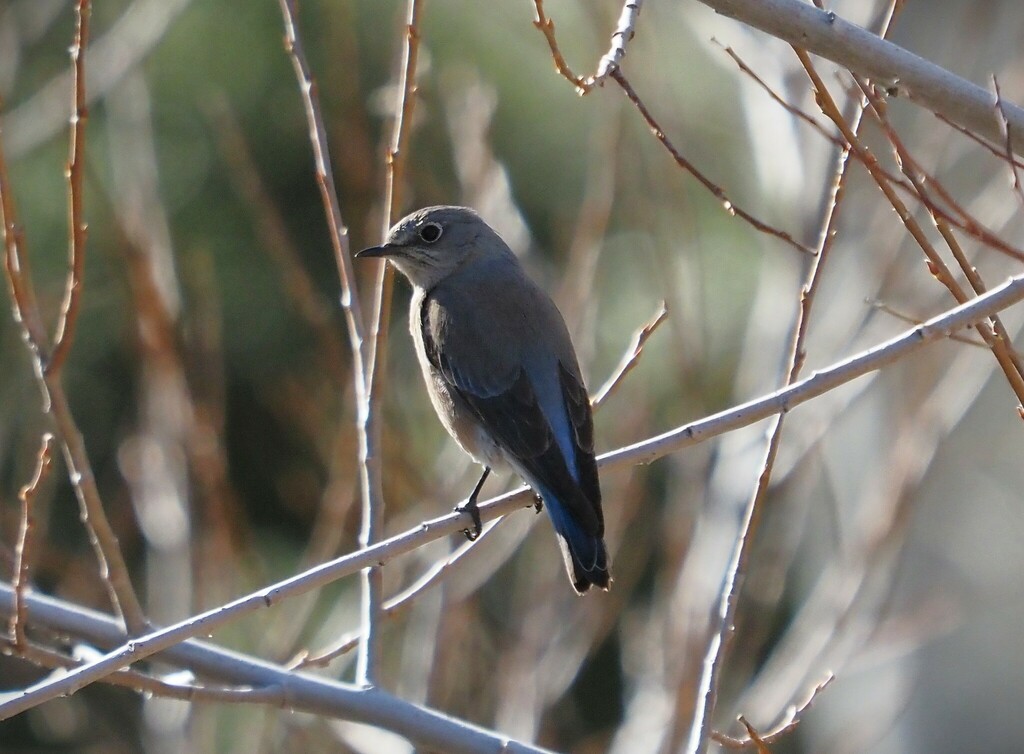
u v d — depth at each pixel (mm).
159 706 12164
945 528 15922
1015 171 7625
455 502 12430
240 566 12328
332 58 13547
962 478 15922
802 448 12102
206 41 18125
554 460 9766
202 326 13367
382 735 11172
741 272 17969
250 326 17594
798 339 8523
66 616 8953
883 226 13125
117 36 14344
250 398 17641
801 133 12852
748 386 12992
